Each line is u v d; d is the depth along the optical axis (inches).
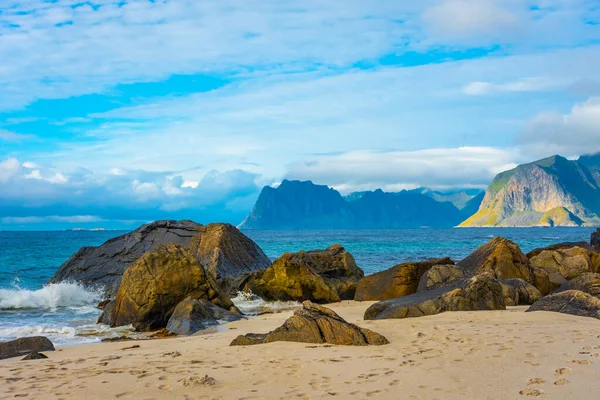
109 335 711.1
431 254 2507.4
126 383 332.8
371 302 959.6
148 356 435.5
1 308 989.2
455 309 647.1
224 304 841.5
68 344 621.9
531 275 959.0
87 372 368.5
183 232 1429.6
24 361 443.8
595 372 320.2
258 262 1412.4
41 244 3750.0
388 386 310.7
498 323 541.0
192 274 824.9
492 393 288.2
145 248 1375.5
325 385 317.7
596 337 436.8
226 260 1294.3
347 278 1136.2
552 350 387.5
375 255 2448.3
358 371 350.6
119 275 1254.3
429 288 838.5
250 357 408.5
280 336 474.0
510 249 975.6
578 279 826.8
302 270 1032.2
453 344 429.7
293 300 1024.2
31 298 1029.8
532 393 283.3
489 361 363.3
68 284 1123.3
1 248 3090.6
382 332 500.1
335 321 476.4
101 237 5935.0
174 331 685.9
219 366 378.0
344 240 4638.3
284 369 361.4
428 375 332.8
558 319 562.6
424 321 566.3
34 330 737.6
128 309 792.3
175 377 346.3
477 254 1005.2
